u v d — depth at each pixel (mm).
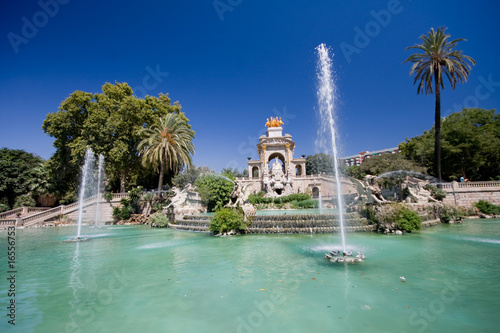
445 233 15641
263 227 17922
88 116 33781
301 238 15117
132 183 42031
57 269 9531
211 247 13320
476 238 13773
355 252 10945
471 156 34781
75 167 36531
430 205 21875
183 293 6824
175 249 13102
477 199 27969
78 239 17125
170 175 44781
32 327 5070
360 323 4953
